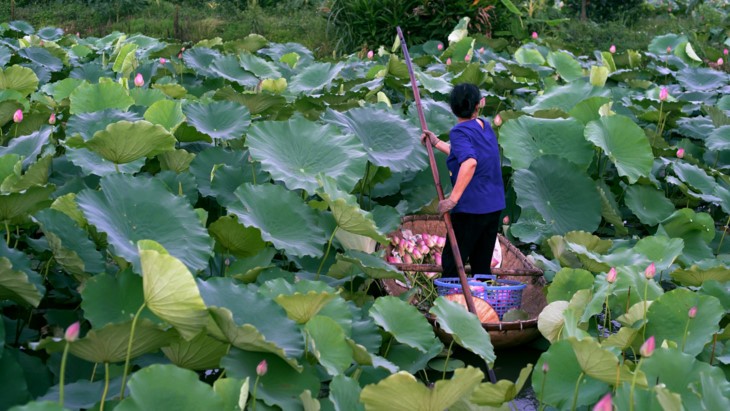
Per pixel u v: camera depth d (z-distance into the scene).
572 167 5.44
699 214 5.09
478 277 4.51
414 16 12.02
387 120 5.30
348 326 3.29
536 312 4.49
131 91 6.01
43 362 3.43
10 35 11.52
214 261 4.15
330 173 4.45
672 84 10.53
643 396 2.73
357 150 4.57
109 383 2.83
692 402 2.94
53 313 3.55
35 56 8.77
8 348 3.05
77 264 3.36
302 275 4.16
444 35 12.14
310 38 15.02
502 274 4.57
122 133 4.02
